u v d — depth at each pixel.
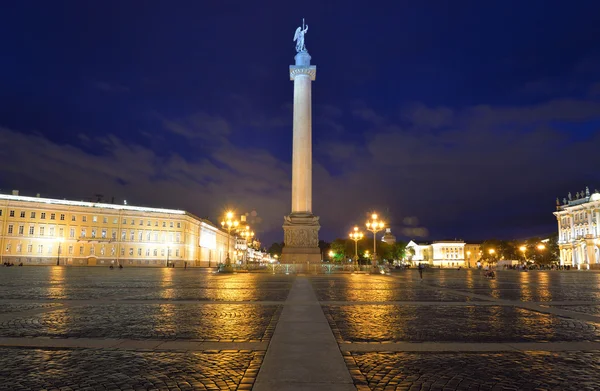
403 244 164.88
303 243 54.06
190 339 9.56
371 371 7.10
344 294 21.09
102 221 120.50
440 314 13.73
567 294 22.53
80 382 6.54
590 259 119.12
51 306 15.43
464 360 7.84
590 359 7.96
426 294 21.67
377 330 10.70
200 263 151.38
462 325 11.56
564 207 137.25
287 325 11.24
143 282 31.64
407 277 47.78
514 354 8.30
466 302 17.55
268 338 9.66
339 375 6.79
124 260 123.12
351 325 11.42
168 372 7.04
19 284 28.11
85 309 14.61
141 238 126.94
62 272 55.31
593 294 22.59
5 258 103.94
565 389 6.32
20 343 9.12
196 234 148.00
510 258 157.50
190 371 7.09
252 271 57.22
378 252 135.25
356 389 6.18
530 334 10.32
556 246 163.88
